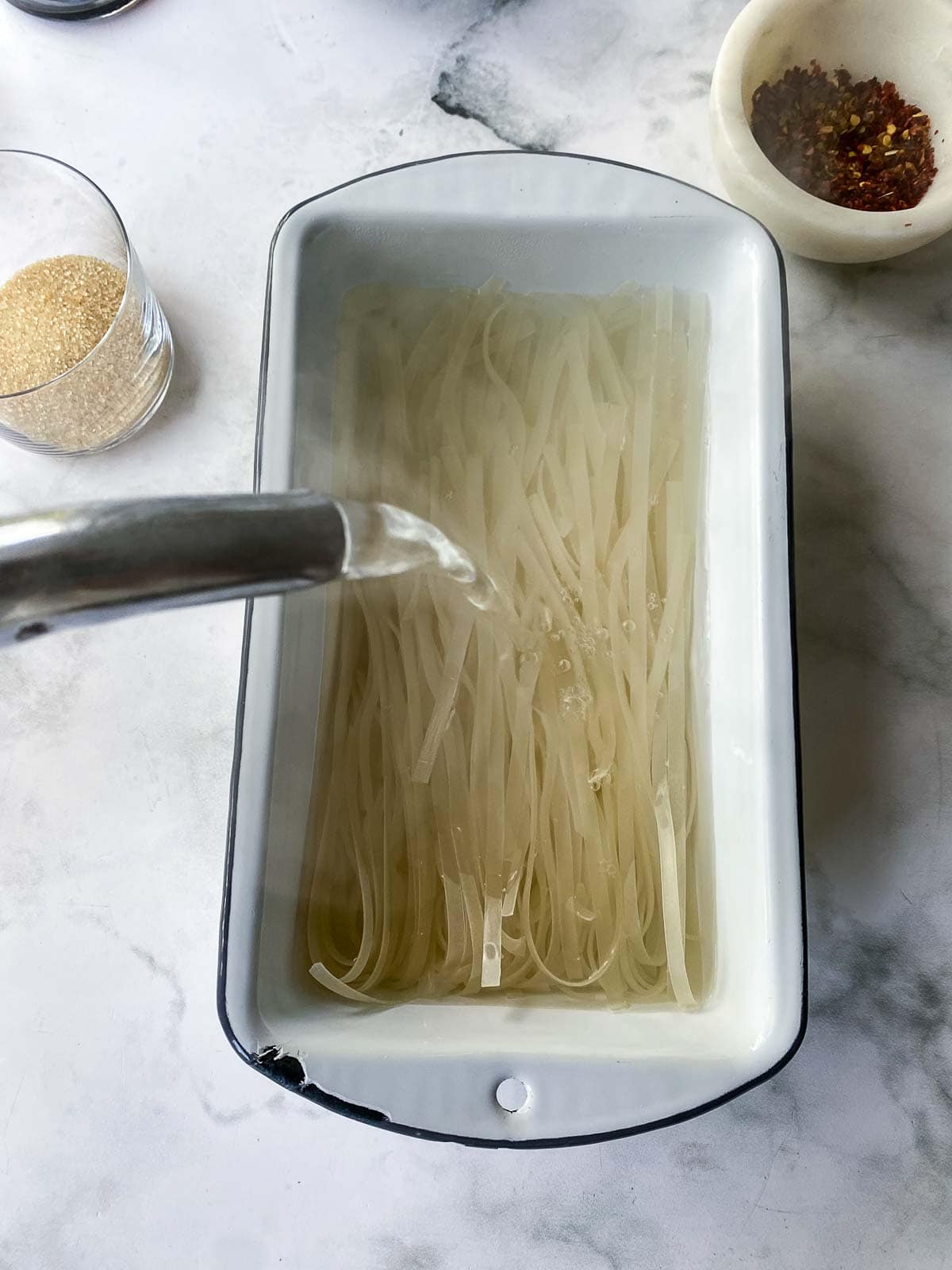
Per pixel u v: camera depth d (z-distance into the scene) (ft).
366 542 1.47
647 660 2.07
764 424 1.75
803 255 2.22
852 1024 2.10
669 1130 2.08
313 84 2.36
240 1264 2.04
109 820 2.15
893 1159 2.06
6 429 2.10
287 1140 2.07
